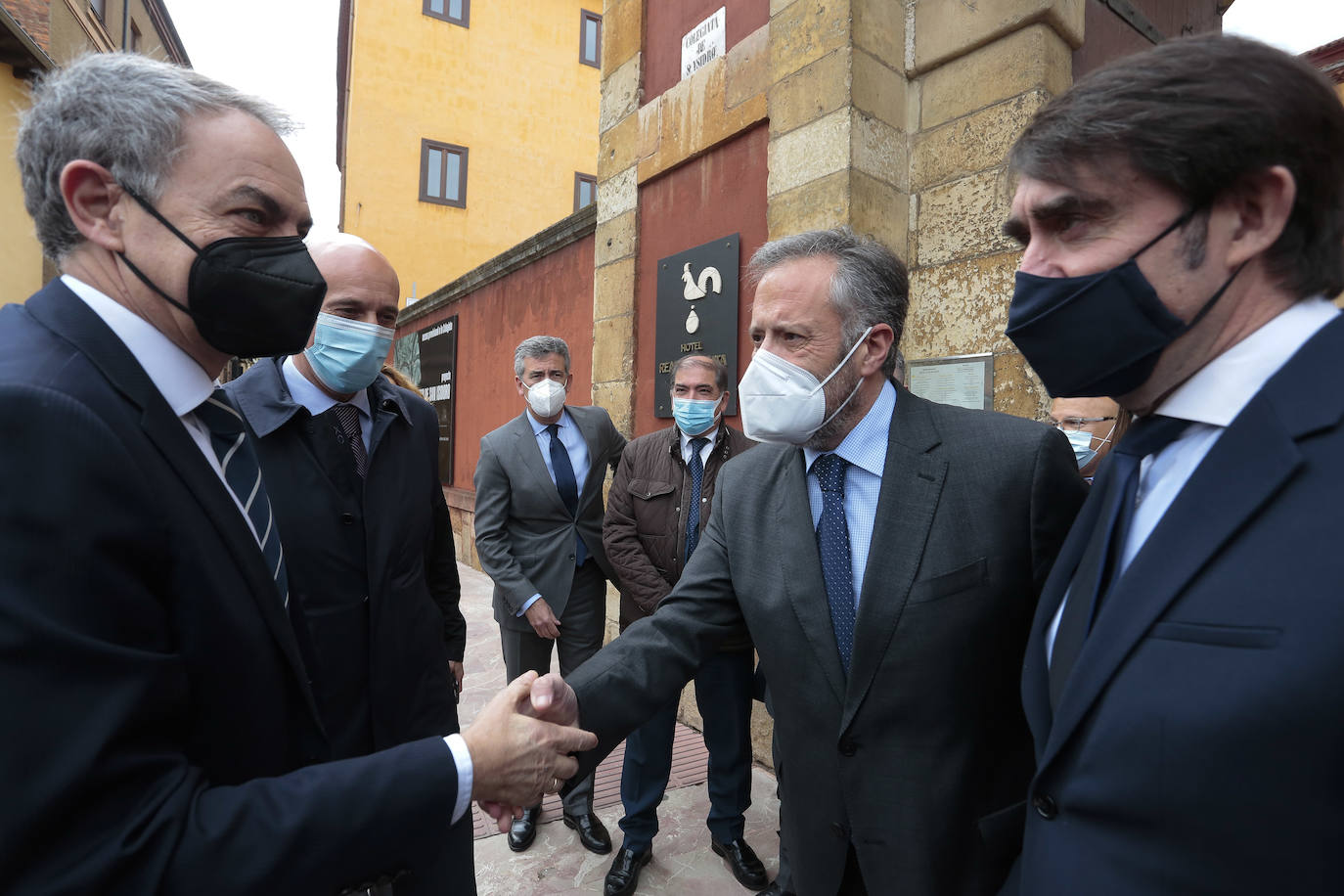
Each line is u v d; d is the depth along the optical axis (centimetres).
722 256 314
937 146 264
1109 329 68
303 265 88
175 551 76
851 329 122
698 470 248
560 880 229
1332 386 55
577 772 116
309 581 141
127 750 65
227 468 95
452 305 782
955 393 251
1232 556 55
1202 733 52
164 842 64
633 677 127
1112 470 79
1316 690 47
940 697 110
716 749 232
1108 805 59
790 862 128
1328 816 48
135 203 80
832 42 260
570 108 1452
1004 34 242
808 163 269
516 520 277
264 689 87
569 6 1448
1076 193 68
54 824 58
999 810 110
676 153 343
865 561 122
